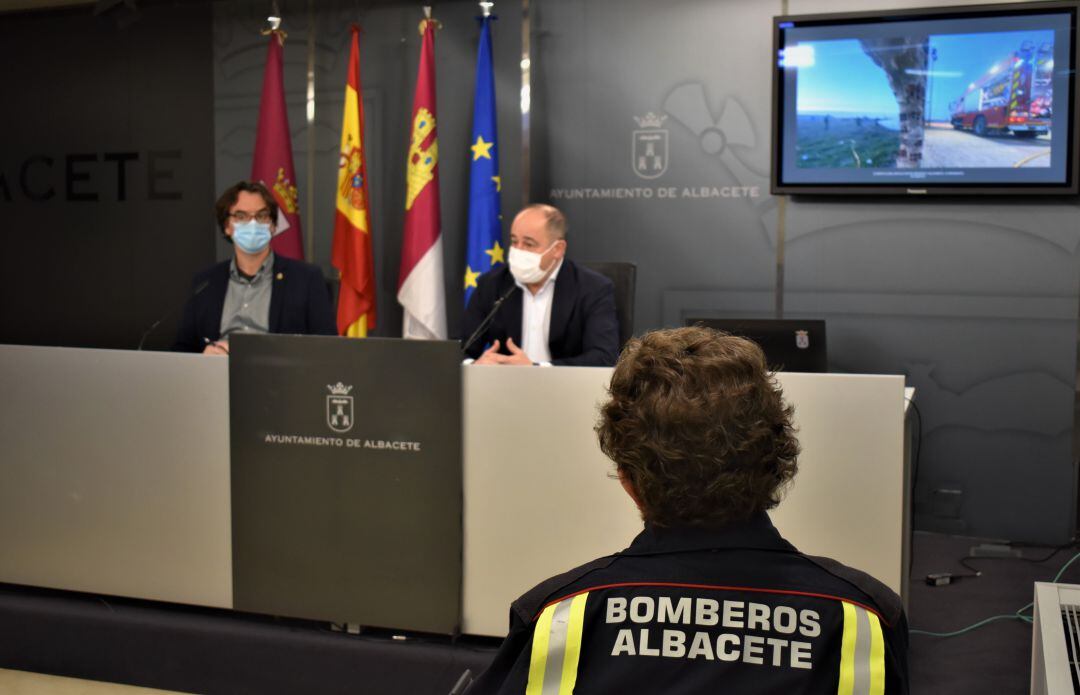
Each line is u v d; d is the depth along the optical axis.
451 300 4.65
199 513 2.48
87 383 2.55
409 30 4.60
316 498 2.34
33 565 2.65
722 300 4.30
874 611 0.86
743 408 0.89
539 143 4.47
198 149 4.96
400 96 4.62
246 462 2.39
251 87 4.86
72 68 5.14
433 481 2.26
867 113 4.01
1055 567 3.61
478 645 2.34
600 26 4.35
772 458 0.91
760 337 3.26
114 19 5.02
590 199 4.43
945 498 4.07
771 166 4.15
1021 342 3.95
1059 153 3.81
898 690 0.84
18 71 5.21
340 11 4.68
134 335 5.14
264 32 4.48
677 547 0.90
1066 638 1.59
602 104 4.38
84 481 2.58
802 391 2.08
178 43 4.95
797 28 4.05
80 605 2.64
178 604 2.64
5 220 5.30
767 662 0.83
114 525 2.56
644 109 4.33
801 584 0.87
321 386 2.31
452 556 2.27
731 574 0.88
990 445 4.01
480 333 3.21
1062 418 3.92
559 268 3.18
